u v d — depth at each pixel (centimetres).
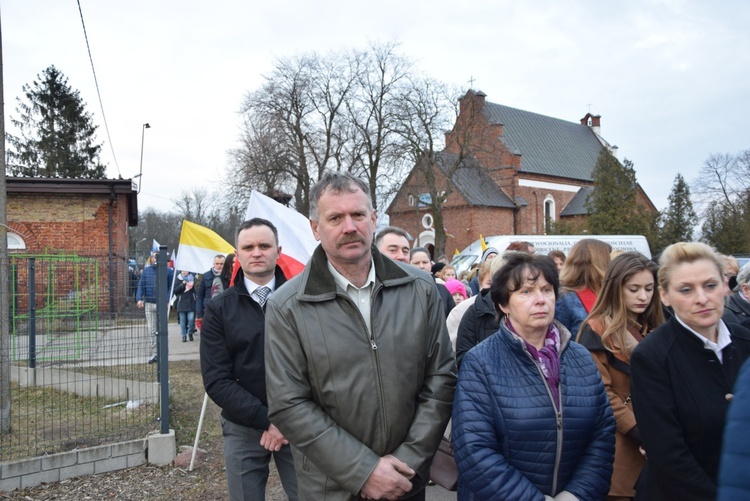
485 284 454
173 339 1384
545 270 251
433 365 258
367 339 241
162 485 465
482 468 233
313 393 246
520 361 248
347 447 230
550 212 4659
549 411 240
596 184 3853
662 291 256
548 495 238
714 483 230
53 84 4194
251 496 321
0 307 552
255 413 307
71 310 661
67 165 4069
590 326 320
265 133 3250
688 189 3941
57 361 672
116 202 1670
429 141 3234
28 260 691
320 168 3381
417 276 264
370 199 251
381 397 239
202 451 534
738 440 129
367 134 3250
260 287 332
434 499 443
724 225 3497
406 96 3175
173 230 5772
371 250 256
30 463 459
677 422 238
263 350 320
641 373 247
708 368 240
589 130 5578
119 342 629
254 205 529
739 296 490
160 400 523
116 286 643
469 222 4000
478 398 245
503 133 4653
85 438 520
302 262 513
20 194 1616
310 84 3300
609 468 247
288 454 322
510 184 4394
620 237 2084
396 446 244
